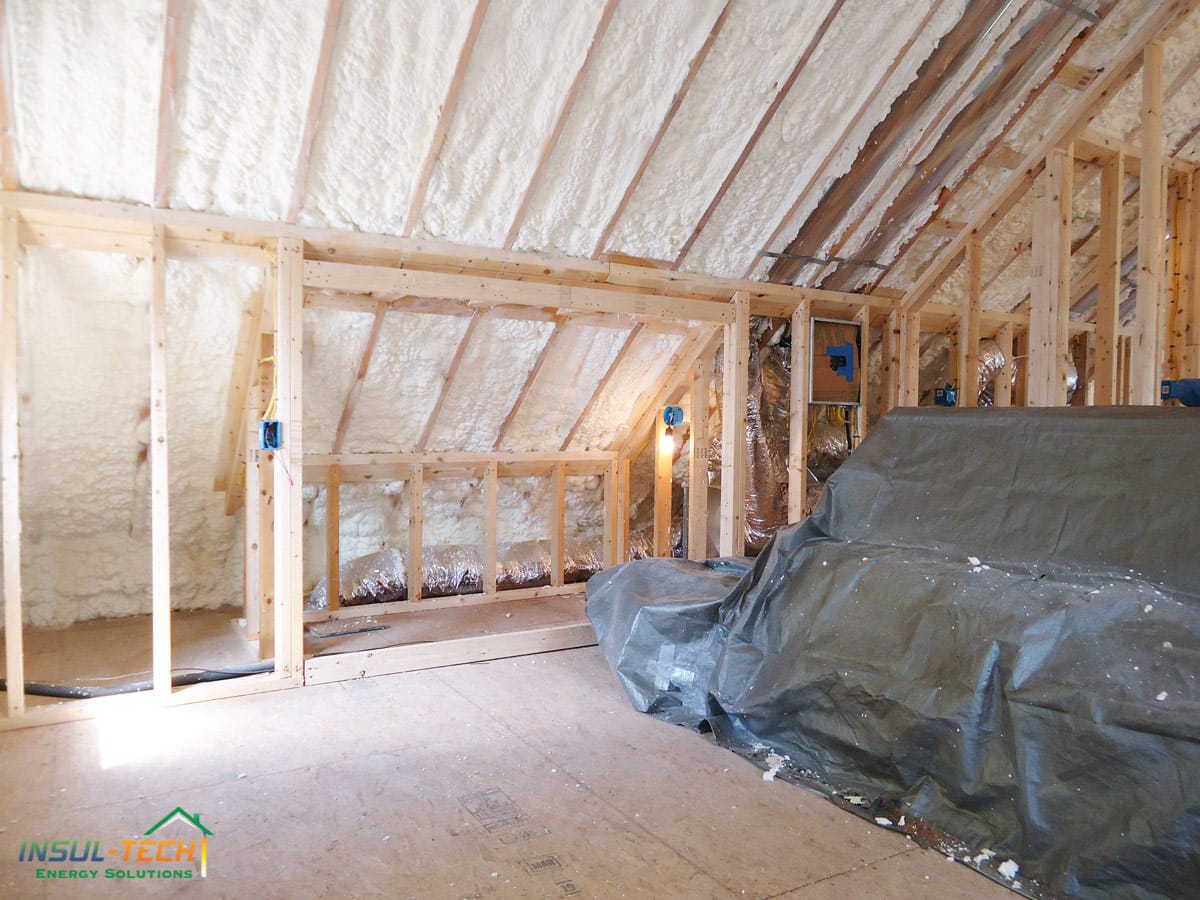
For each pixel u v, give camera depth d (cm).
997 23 367
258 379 381
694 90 347
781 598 293
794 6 329
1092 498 240
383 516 510
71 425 379
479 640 390
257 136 304
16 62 262
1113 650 203
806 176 402
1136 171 462
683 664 320
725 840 222
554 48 313
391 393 435
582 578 559
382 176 332
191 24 268
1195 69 417
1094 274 512
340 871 203
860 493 299
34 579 425
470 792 248
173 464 418
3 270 287
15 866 203
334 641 411
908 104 387
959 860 212
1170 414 239
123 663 371
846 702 257
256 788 249
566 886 198
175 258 332
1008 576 239
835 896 196
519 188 356
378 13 283
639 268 411
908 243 468
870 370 532
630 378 501
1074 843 193
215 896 191
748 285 446
